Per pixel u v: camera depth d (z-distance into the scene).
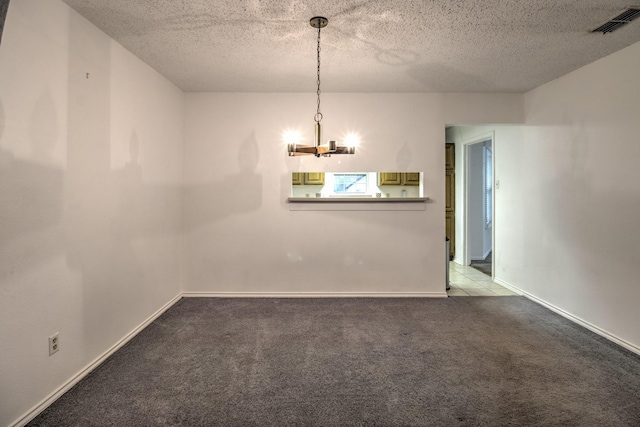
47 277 1.97
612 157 2.85
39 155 1.92
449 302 3.91
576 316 3.27
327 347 2.73
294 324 3.22
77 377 2.21
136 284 2.99
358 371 2.35
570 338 2.90
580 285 3.21
